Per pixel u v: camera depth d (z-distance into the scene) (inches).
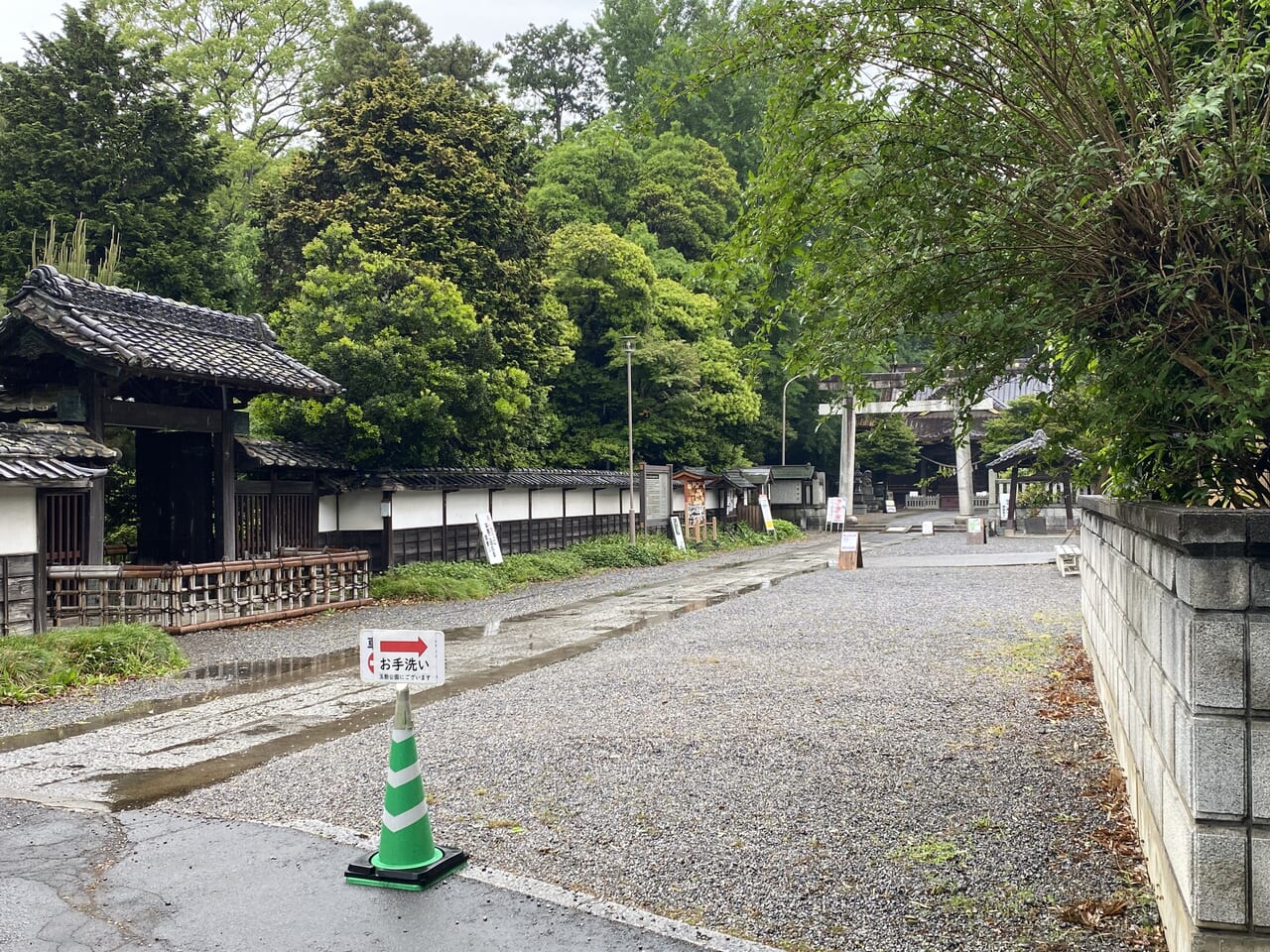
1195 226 127.6
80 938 155.6
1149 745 163.5
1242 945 115.3
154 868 185.2
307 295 820.6
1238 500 151.8
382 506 786.8
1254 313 129.4
